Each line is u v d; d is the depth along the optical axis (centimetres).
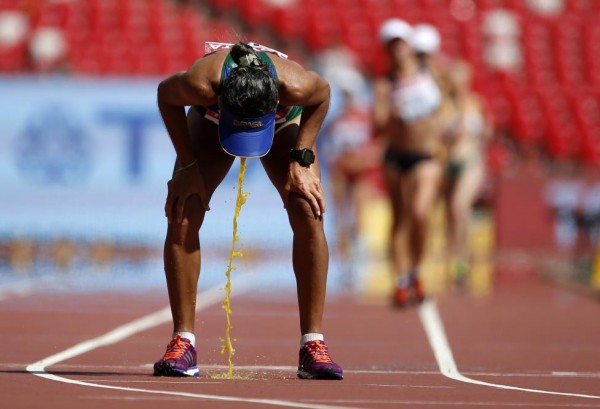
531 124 6216
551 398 1330
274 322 2527
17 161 5222
